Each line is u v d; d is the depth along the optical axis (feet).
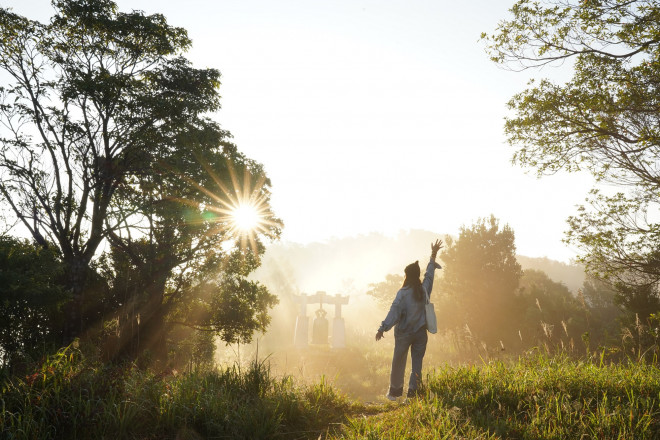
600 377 18.16
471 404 16.62
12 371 16.37
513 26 45.73
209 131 57.93
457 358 72.33
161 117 56.03
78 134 52.65
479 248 94.22
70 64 54.49
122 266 56.34
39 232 50.03
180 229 57.67
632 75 42.50
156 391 16.16
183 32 59.36
